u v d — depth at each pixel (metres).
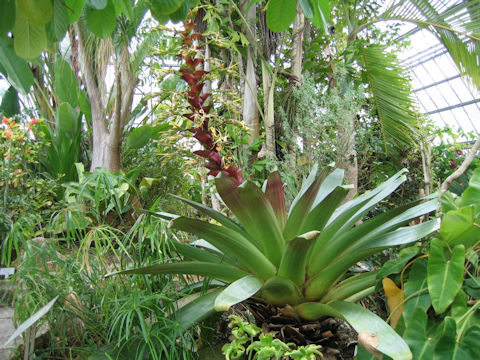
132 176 3.88
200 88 1.72
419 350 1.13
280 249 1.48
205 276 1.60
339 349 1.62
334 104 2.65
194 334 1.84
